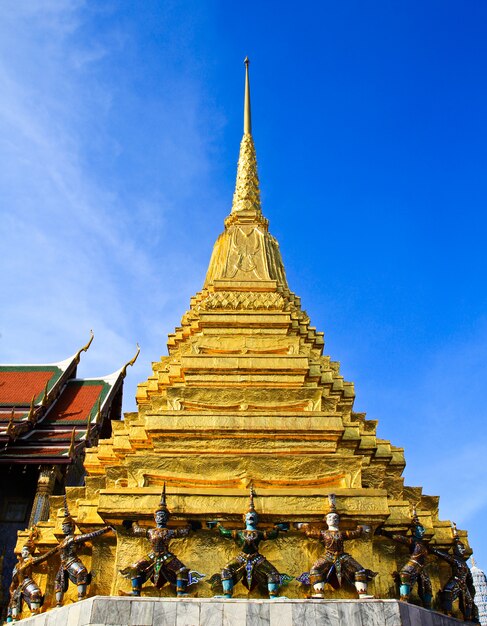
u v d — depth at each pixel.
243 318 23.72
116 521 15.15
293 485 16.45
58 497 19.50
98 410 37.41
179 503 15.12
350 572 13.96
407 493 19.27
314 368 21.55
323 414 18.09
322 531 14.49
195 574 14.30
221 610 12.22
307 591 14.36
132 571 13.84
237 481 16.47
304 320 27.56
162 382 23.09
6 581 30.23
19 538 18.88
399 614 12.32
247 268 28.84
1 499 32.81
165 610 12.20
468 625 15.06
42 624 13.40
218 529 15.20
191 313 28.27
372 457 19.92
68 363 41.22
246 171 36.50
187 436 17.73
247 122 40.91
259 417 18.02
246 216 33.22
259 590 14.33
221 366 20.64
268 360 20.89
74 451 32.72
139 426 19.23
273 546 15.03
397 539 15.46
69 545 15.32
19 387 38.78
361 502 15.32
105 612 12.14
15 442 33.88
